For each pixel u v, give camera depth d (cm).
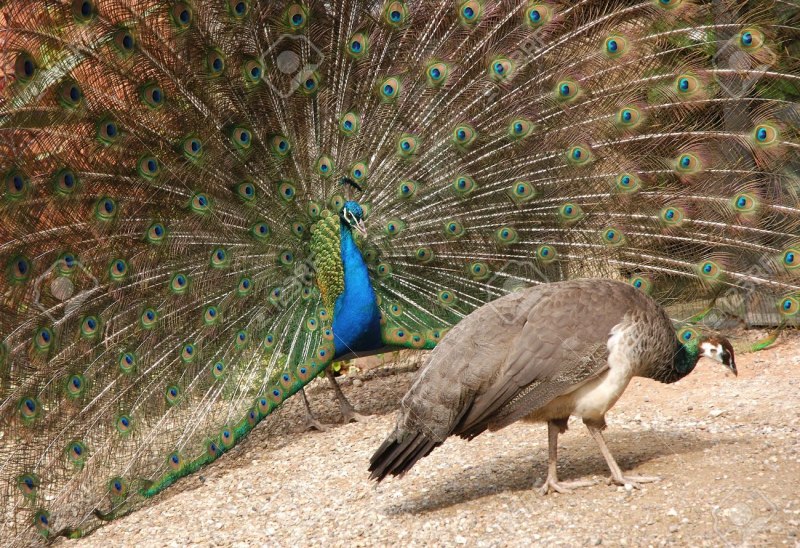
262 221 716
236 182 704
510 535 458
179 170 668
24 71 548
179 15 625
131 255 653
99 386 640
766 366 718
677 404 660
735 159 659
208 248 693
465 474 570
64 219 609
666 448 555
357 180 720
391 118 716
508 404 477
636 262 684
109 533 582
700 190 659
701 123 662
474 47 695
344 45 713
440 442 481
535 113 685
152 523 586
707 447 545
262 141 704
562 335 469
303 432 742
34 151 581
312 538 507
